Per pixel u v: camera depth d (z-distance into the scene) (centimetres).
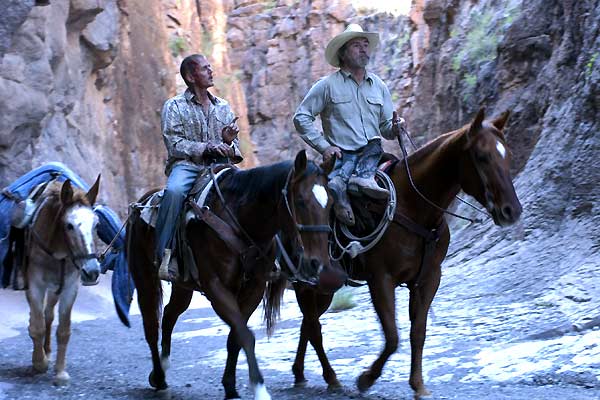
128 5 3133
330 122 821
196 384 923
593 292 1208
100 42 2658
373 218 761
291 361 1088
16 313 1631
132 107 3081
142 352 1250
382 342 1203
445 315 1314
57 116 2370
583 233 1439
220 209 724
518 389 827
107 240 991
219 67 4256
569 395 782
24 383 902
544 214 1589
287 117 4244
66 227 865
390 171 796
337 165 802
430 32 3086
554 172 1606
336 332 1336
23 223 927
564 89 1820
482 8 2777
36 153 2212
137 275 849
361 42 819
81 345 1324
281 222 674
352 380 927
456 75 2633
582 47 1741
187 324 1702
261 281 733
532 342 1040
